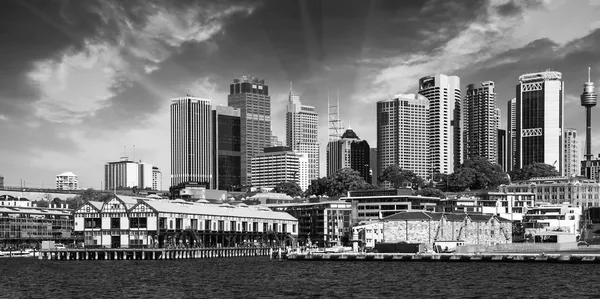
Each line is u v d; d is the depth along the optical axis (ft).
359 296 476.54
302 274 627.46
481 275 594.65
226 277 604.90
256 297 475.72
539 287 511.81
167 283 558.15
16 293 501.97
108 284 552.41
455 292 490.08
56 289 522.47
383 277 590.96
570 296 468.34
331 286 531.50
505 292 487.61
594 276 577.43
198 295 486.79
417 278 579.48
